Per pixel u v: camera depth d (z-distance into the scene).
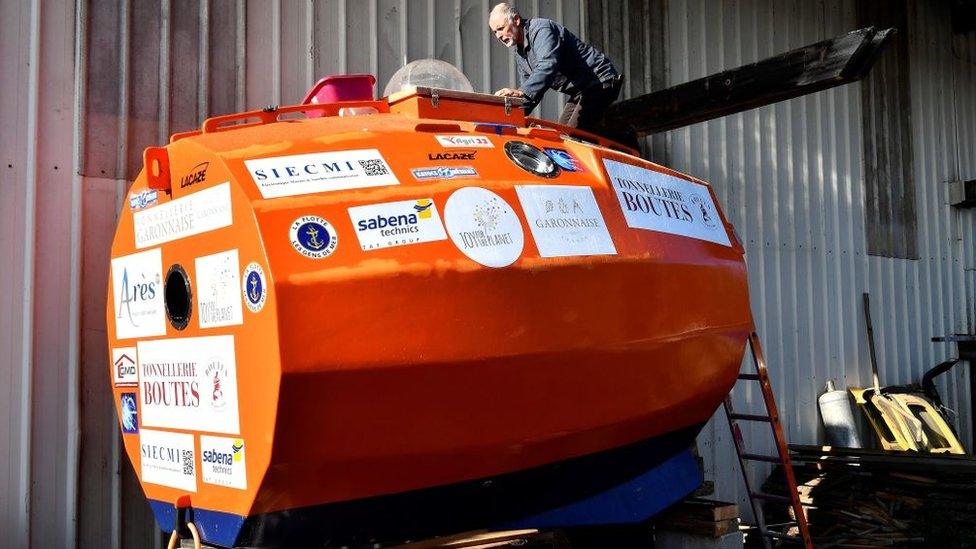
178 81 4.92
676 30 7.78
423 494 3.10
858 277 9.49
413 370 2.77
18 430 4.30
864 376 9.39
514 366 2.98
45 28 4.52
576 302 3.15
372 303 2.72
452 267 2.86
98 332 4.60
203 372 3.01
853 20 9.83
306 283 2.64
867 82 9.98
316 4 5.52
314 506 2.91
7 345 4.30
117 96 4.71
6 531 4.23
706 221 3.99
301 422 2.67
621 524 3.73
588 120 5.60
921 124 10.77
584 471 3.53
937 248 10.82
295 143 3.00
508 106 3.76
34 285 4.40
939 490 7.16
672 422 3.82
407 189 2.93
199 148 3.03
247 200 2.75
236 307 2.80
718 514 4.15
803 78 5.32
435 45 6.10
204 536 3.12
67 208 4.53
